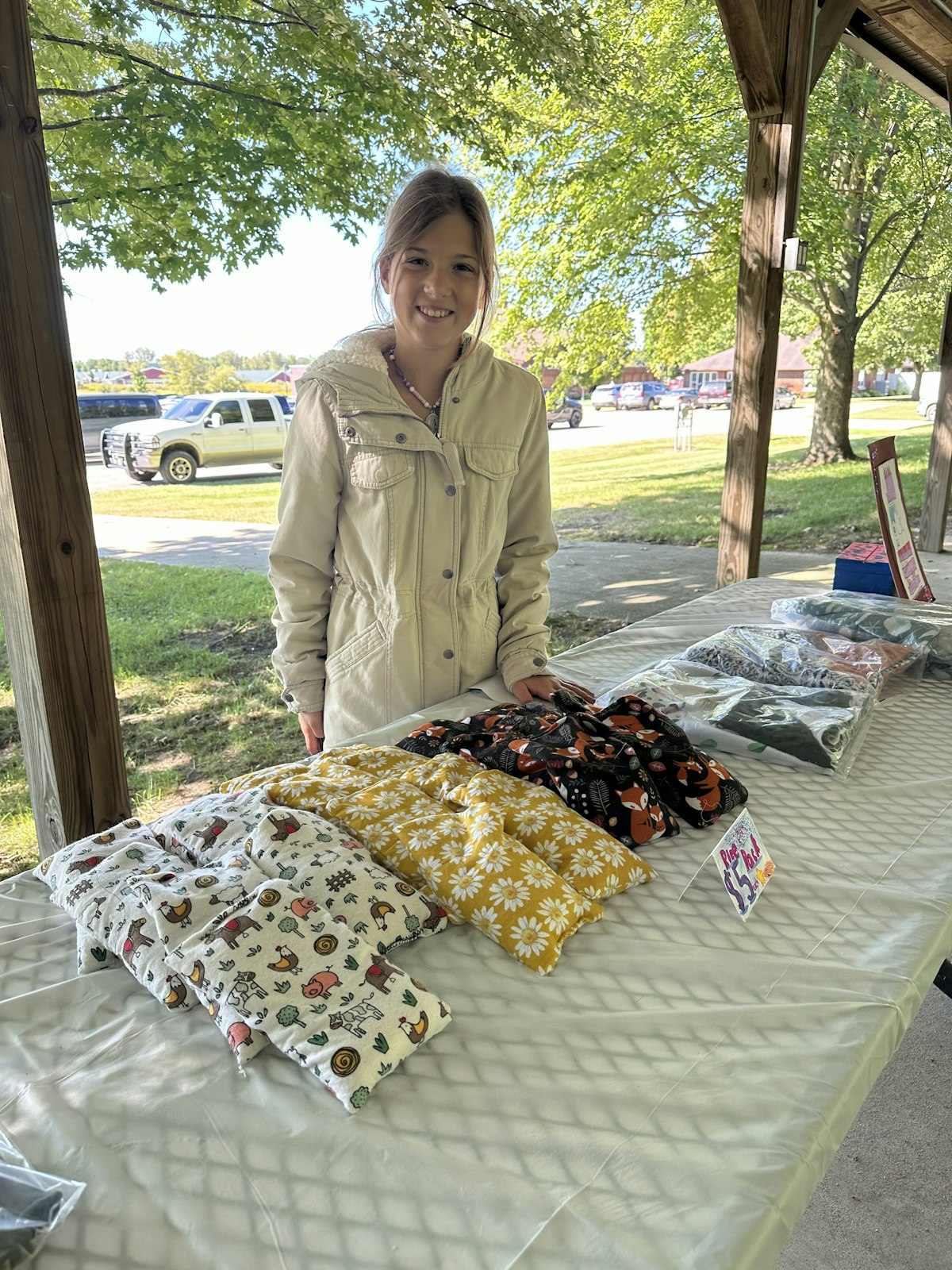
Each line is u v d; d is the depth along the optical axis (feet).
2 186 4.16
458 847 3.75
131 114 15.62
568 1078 2.81
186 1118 2.63
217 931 3.09
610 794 4.25
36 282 4.35
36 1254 2.20
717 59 30.12
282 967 3.01
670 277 34.14
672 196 32.37
